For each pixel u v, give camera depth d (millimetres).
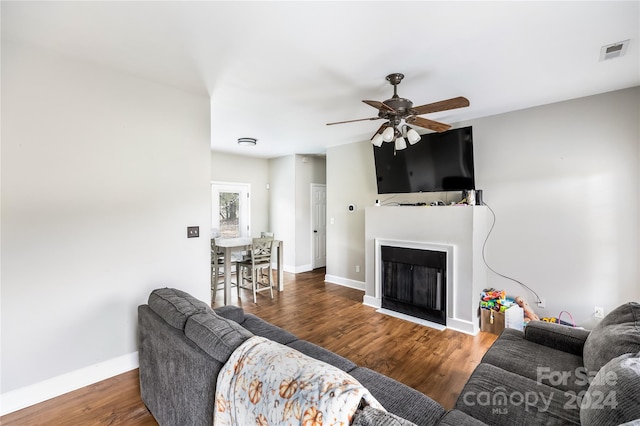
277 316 3590
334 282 5172
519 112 3230
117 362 2338
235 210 6059
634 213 2648
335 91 2740
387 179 4094
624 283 2695
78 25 1740
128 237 2385
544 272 3092
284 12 1627
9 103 1896
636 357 1155
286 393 901
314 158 6348
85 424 1805
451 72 2363
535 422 1187
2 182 1879
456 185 3500
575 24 1736
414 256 3518
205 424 1248
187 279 2717
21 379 1947
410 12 1626
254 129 4062
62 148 2084
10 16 1643
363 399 873
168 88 2596
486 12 1626
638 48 2000
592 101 2830
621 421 906
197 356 1301
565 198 2975
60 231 2082
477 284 3197
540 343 1864
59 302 2082
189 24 1738
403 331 3137
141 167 2447
